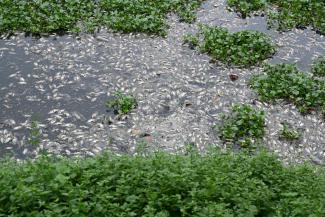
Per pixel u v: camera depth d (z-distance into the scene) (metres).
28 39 16.78
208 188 8.22
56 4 18.23
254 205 8.04
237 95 14.95
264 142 13.25
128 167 8.92
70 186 7.89
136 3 18.61
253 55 16.61
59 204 7.36
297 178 9.70
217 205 7.36
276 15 19.12
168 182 8.12
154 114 13.93
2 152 12.21
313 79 15.45
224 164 9.61
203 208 7.47
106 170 8.67
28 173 8.36
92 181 8.38
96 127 13.28
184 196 8.05
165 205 7.74
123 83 15.06
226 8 19.92
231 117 13.98
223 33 17.36
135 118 13.71
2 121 13.23
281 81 15.23
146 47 16.91
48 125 13.23
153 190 8.02
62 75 15.20
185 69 15.96
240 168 9.56
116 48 16.69
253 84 15.27
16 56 15.93
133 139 12.98
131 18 17.78
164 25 18.03
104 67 15.72
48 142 12.64
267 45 17.11
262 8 19.84
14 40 16.66
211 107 14.40
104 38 17.12
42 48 16.39
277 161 10.08
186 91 14.97
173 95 14.74
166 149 12.73
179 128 13.52
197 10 19.56
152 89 14.91
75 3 18.38
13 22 17.06
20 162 10.79
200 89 15.11
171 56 16.56
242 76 15.80
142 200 7.80
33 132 12.89
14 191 7.46
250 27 18.66
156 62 16.17
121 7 18.52
